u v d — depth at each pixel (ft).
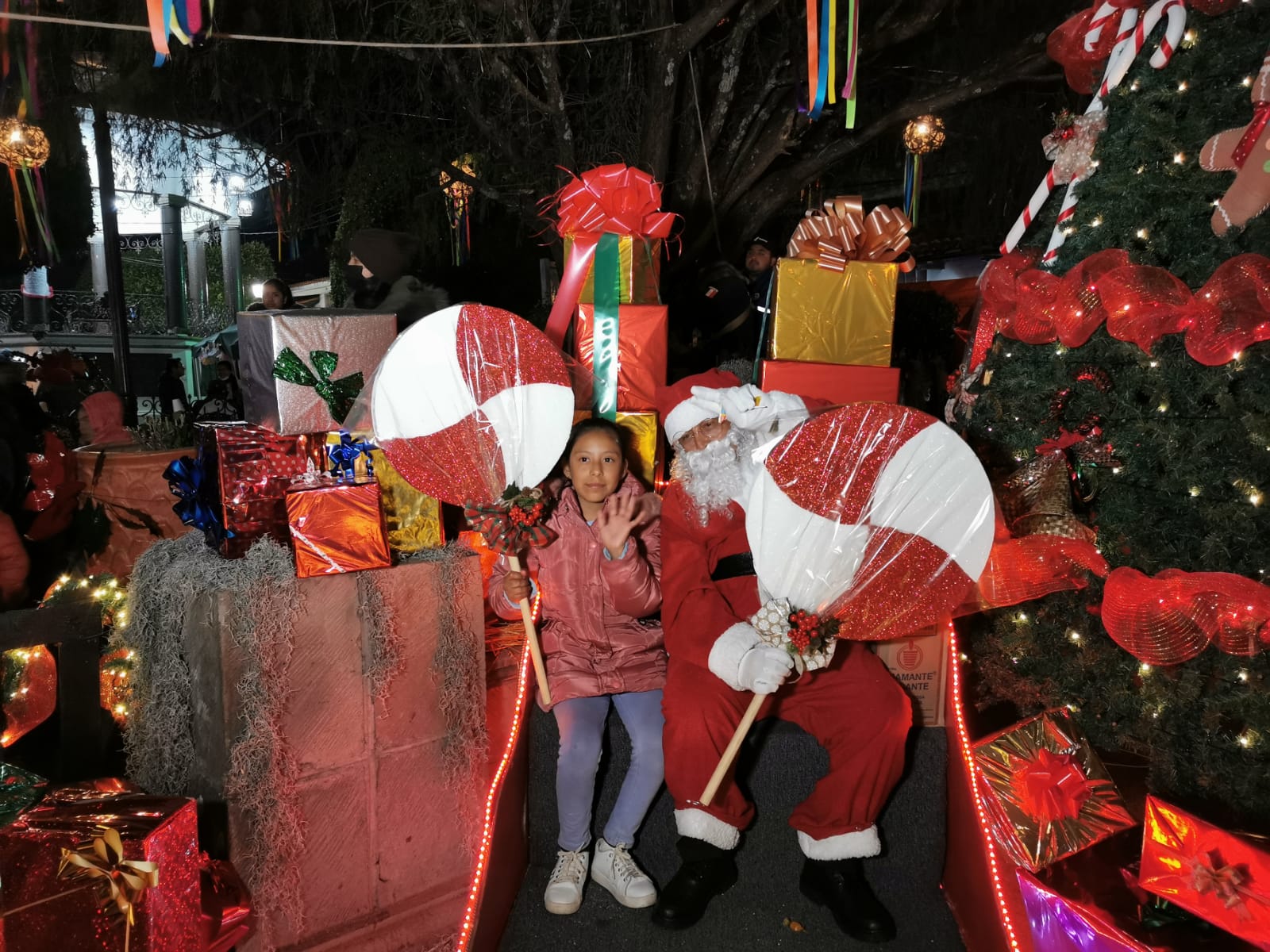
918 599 7.05
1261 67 7.39
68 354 25.89
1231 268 7.00
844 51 19.90
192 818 6.82
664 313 9.78
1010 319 9.07
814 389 9.49
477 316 8.25
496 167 24.57
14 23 20.61
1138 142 8.16
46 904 6.30
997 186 30.48
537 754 8.26
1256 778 7.65
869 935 7.21
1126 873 8.14
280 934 7.60
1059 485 8.62
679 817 7.52
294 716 7.47
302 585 7.43
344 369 8.38
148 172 27.27
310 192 27.73
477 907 6.79
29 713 9.75
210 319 79.41
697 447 8.51
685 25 19.70
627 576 7.99
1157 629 7.67
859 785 7.34
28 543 13.80
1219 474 7.79
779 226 31.96
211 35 8.38
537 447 8.27
